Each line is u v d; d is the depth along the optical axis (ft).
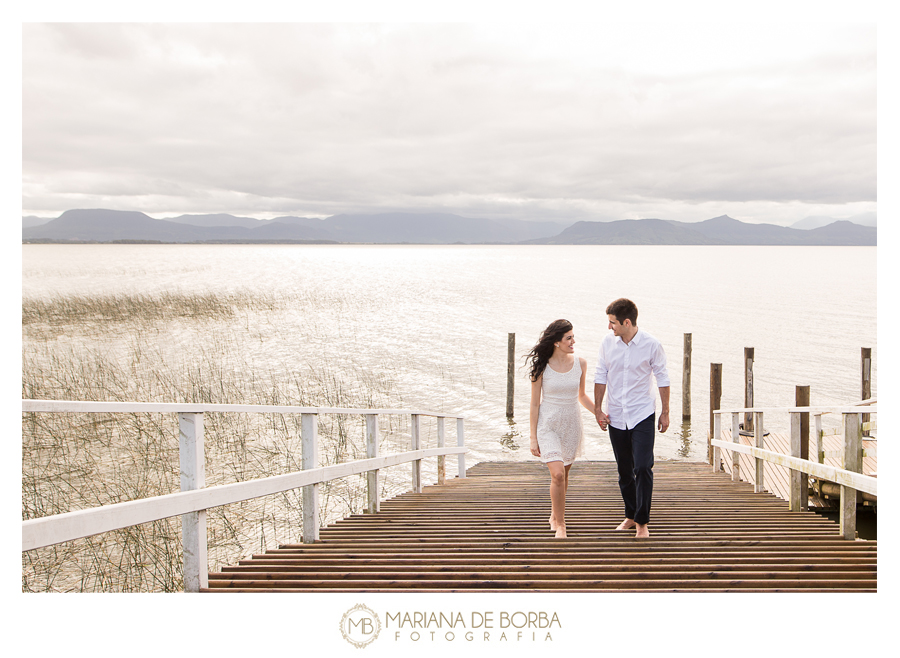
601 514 20.61
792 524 17.80
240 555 21.17
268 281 196.75
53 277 207.92
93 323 86.53
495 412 51.08
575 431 17.21
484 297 145.89
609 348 16.94
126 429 35.55
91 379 51.01
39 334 76.64
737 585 11.73
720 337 86.07
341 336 83.25
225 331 83.56
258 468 32.14
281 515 25.20
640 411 16.46
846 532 15.35
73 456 31.14
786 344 80.23
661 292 163.73
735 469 28.09
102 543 21.04
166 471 29.32
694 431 46.70
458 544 15.29
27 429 34.60
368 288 170.60
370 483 20.97
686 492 25.26
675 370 66.64
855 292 162.40
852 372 64.13
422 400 53.47
